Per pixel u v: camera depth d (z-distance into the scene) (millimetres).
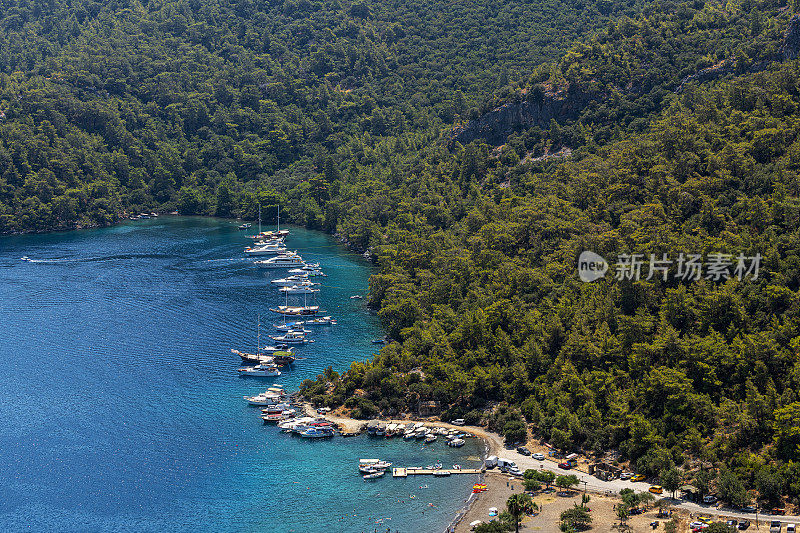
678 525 188000
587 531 188000
